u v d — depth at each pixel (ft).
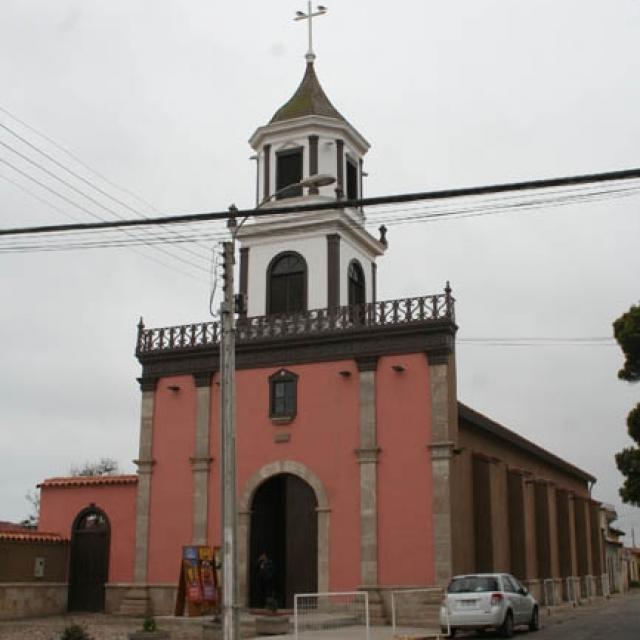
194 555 81.00
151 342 102.53
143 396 101.81
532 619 78.59
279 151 107.96
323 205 43.65
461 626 71.46
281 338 95.55
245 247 107.14
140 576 96.53
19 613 93.81
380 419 89.61
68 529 102.68
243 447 95.20
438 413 87.20
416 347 89.61
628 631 76.84
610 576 194.59
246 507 93.50
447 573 83.20
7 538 93.86
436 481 85.71
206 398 98.63
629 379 86.28
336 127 107.45
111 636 74.13
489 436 106.52
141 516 98.32
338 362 93.09
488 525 94.99
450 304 89.10
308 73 113.19
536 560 120.78
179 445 98.84
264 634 75.72
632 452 85.25
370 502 87.86
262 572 91.04
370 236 109.40
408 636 69.77
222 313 57.88
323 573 88.33
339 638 68.13
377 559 86.28
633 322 84.74
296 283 103.65
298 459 92.38
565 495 138.82
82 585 100.63
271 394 95.35
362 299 108.68
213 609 80.64
